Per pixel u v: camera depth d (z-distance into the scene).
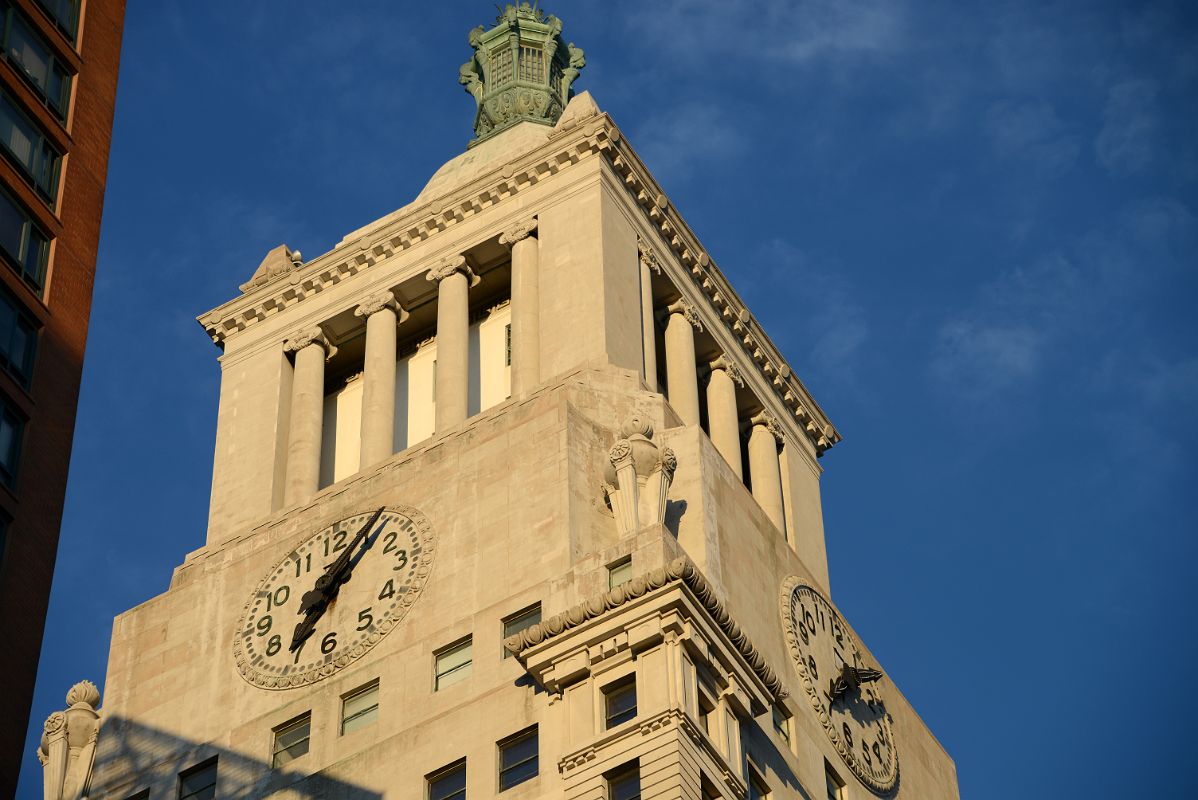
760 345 109.44
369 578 92.38
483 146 113.06
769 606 92.38
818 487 110.31
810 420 111.88
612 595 82.44
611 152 104.25
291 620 92.81
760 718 87.50
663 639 81.75
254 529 97.31
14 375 73.88
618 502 88.50
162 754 91.50
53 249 77.19
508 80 117.62
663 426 93.12
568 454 91.12
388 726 87.38
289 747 89.12
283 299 107.69
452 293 103.25
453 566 90.69
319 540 94.88
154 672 94.44
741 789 81.19
